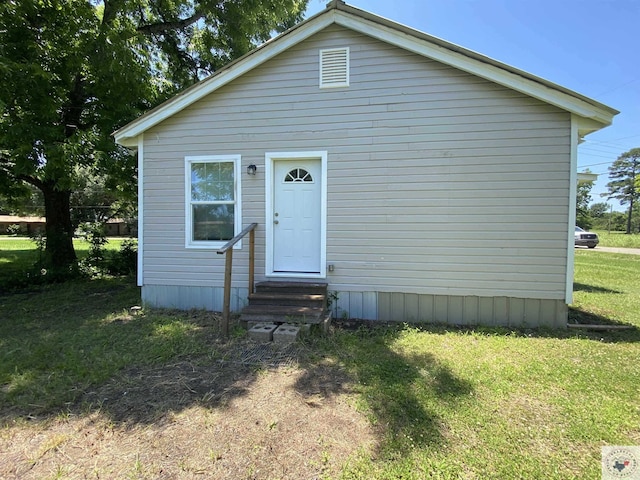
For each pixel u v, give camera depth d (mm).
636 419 2420
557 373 3137
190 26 10352
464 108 4699
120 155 8086
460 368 3250
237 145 5340
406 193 4883
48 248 8555
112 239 21172
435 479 1862
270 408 2586
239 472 1924
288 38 4996
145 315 5203
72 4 6902
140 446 2154
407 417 2439
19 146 6297
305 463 1992
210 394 2793
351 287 5078
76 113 8148
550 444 2154
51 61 6863
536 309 4645
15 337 4180
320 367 3312
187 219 5535
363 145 4977
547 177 4539
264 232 5312
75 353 3615
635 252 16438
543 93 4375
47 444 2160
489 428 2311
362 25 4785
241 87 5293
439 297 4871
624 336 4270
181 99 5328
